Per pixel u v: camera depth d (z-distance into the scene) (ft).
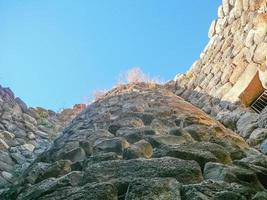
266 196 5.94
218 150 8.28
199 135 10.66
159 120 13.03
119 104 17.33
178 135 10.52
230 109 15.31
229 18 19.95
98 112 16.49
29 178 9.24
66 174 8.05
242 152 9.05
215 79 18.49
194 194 5.72
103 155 8.70
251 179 6.86
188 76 23.18
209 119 13.92
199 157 7.71
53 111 28.30
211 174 7.00
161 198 5.70
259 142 11.30
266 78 13.91
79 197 6.16
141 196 5.81
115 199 6.12
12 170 15.88
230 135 11.25
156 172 6.86
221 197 5.69
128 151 8.75
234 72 16.52
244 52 16.28
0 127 20.49
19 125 22.21
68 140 12.01
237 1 18.80
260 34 15.16
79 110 28.60
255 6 16.71
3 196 9.10
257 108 14.97
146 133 10.77
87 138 11.59
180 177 6.64
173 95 20.52
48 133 23.85
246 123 13.19
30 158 18.26
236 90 15.66
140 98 18.61
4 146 18.08
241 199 5.69
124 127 12.22
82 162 8.91
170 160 7.36
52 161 10.50
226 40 19.19
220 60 18.93
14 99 25.70
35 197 7.18
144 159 7.63
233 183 6.44
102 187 6.27
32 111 25.93
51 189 7.20
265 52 14.32
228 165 7.52
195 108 16.38
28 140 20.83
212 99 17.56
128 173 7.02
